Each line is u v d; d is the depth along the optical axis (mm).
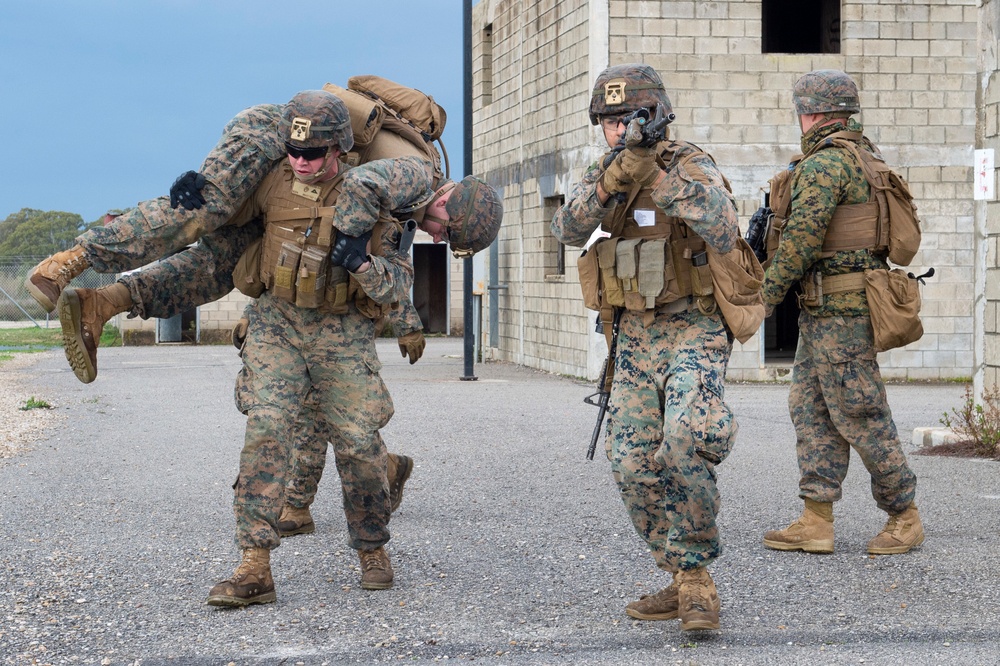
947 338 15391
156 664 3846
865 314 5336
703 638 4082
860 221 5371
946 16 15195
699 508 3994
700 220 3848
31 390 14023
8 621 4328
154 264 4910
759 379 15391
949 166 15281
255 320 4746
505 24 19062
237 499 4590
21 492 7039
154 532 5891
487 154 20422
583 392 13547
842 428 5359
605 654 3920
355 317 4758
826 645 4004
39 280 4578
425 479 7422
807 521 5480
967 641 4023
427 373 16969
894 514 5461
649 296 4059
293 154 4445
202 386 14656
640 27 14945
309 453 5750
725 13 15016
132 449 8906
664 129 3871
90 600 4625
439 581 4930
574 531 5863
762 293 5469
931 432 9094
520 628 4230
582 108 15312
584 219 4129
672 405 3980
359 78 5035
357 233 4520
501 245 19547
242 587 4520
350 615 4426
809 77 5570
